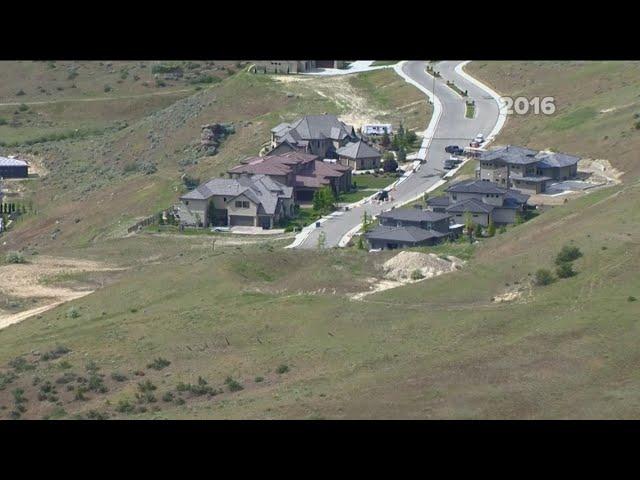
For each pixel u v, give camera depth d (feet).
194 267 517.96
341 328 429.38
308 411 358.23
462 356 384.68
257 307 457.27
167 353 428.15
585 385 364.58
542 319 411.95
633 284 431.43
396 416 351.67
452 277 467.93
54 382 408.26
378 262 506.07
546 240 501.15
